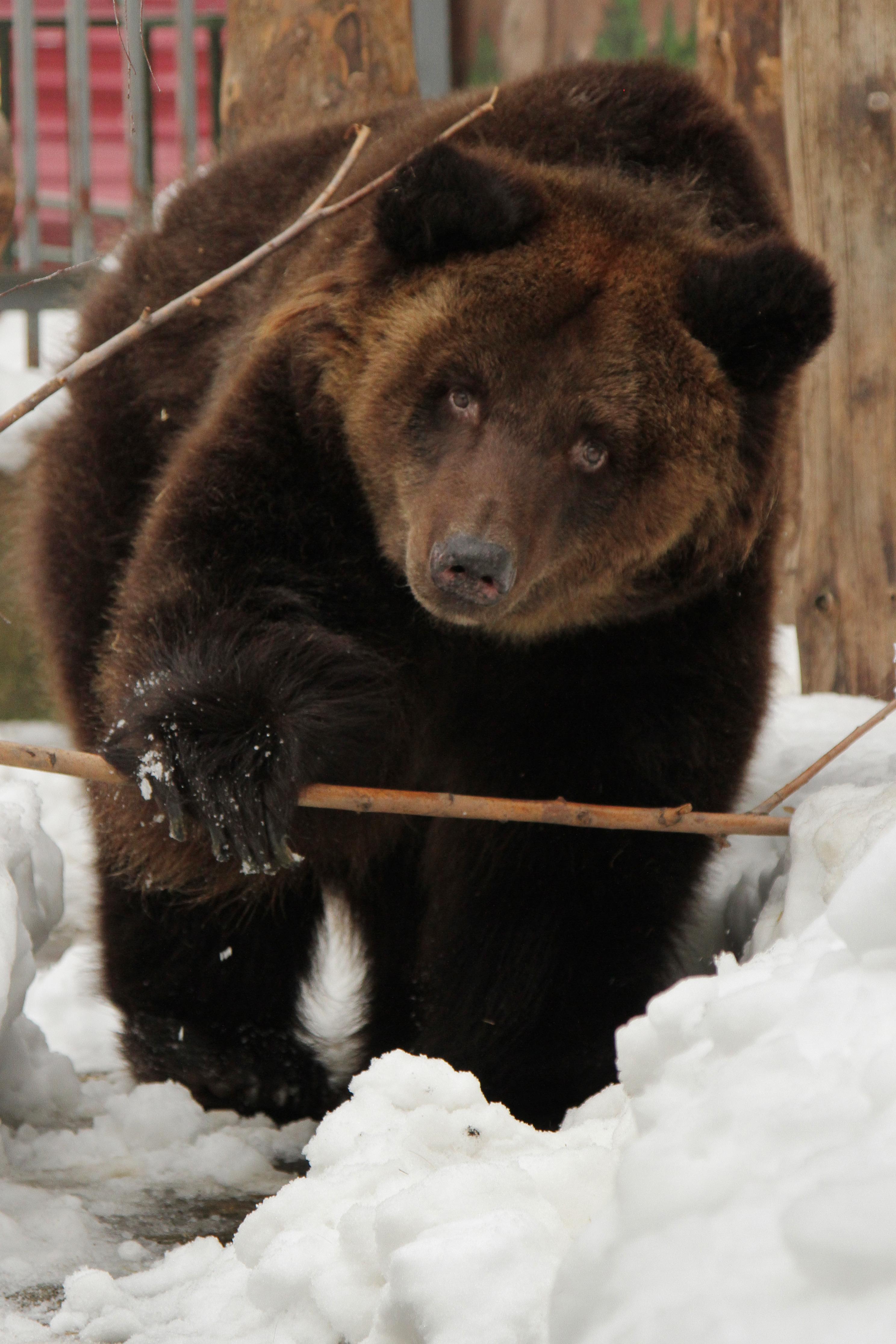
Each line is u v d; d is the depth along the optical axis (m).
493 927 9.69
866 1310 3.43
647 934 9.48
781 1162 3.96
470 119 8.78
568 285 8.62
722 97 10.73
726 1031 4.69
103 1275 5.85
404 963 11.19
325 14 18.05
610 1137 5.89
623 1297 3.77
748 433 9.05
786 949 5.61
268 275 10.23
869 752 11.71
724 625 9.29
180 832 7.72
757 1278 3.62
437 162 8.54
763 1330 3.49
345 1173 5.91
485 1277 4.50
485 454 8.45
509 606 8.38
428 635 9.40
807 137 14.00
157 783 7.74
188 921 9.90
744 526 9.11
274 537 8.72
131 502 11.16
